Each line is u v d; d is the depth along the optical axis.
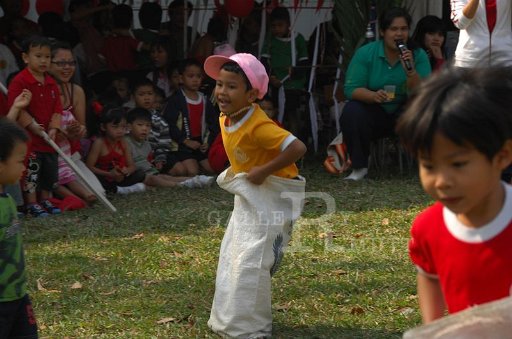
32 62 8.95
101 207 9.28
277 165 5.06
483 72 2.65
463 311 2.74
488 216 2.83
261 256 5.16
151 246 7.50
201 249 7.37
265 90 5.16
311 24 14.06
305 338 5.29
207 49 12.83
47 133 9.07
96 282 6.50
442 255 2.95
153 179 10.38
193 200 9.46
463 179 2.60
